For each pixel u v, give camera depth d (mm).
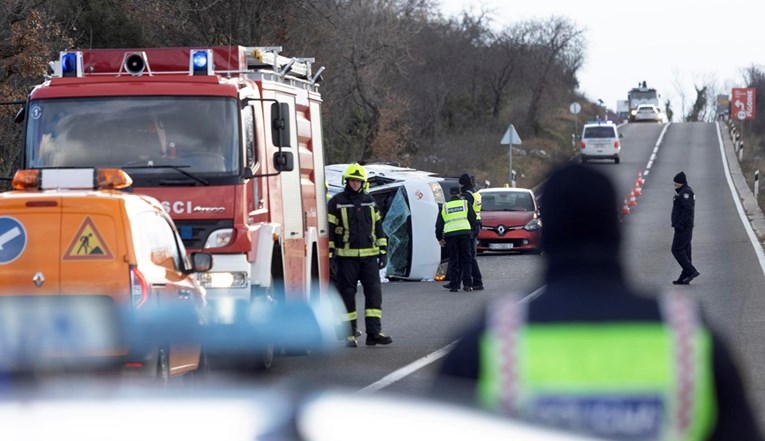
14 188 22891
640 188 127125
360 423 5121
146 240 21469
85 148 30500
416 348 34750
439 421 5230
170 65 31578
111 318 20047
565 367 7961
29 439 5105
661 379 7902
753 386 25953
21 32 55438
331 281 38344
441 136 158375
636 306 8109
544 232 8664
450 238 53062
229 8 85625
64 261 20219
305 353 33656
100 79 31156
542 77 190625
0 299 20125
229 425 5180
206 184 29500
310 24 95062
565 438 5359
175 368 22531
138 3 79062
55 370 19906
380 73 120312
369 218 35562
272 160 32469
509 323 8125
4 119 61562
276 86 33062
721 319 39219
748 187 123375
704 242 74438
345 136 113438
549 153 173750
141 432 5105
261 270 29891
